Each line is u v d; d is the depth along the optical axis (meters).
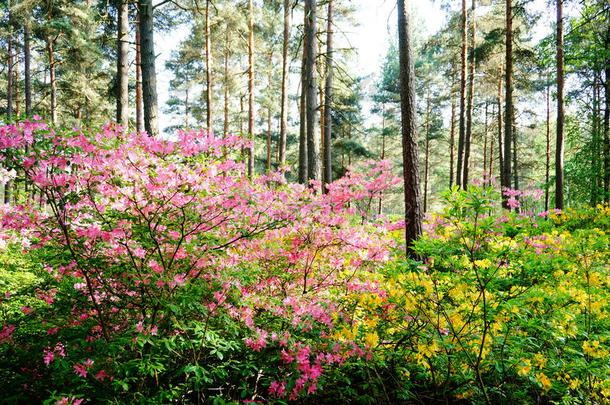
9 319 2.98
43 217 2.66
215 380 2.93
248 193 2.96
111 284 2.79
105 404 2.34
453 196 2.59
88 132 2.55
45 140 2.42
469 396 2.66
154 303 2.58
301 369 2.52
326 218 3.72
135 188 2.75
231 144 3.14
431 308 2.76
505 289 2.78
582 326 2.90
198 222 2.86
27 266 4.69
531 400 2.74
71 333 2.55
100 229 2.78
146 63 6.74
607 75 12.79
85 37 14.88
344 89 16.78
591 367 2.42
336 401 2.87
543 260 2.57
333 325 2.89
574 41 12.05
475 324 2.75
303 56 12.73
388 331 2.94
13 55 19.81
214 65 19.12
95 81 16.72
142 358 2.43
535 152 28.23
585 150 13.16
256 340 2.67
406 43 6.13
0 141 2.29
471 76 15.30
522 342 2.61
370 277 3.73
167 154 2.85
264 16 15.52
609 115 12.55
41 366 2.53
